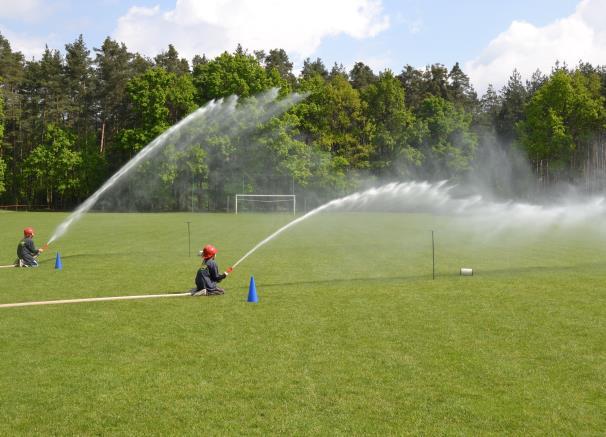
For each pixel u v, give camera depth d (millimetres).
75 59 88938
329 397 7340
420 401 7188
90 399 7332
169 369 8461
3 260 21469
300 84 85500
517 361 8750
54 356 9117
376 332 10523
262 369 8430
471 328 10797
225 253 23766
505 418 6668
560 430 6359
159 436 6297
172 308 12688
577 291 14664
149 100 72438
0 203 80812
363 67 113812
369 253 23641
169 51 105500
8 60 83250
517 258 21688
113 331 10641
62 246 26328
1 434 6363
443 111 84438
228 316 11883
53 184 78375
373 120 85188
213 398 7336
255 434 6312
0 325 11102
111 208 76438
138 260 21344
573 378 7984
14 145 85812
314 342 9859
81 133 89500
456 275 17531
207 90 77062
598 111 74375
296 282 16250
